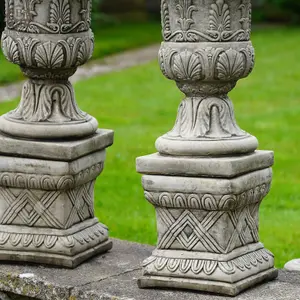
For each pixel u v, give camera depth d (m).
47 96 7.23
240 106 18.39
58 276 7.02
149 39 28.45
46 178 7.10
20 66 7.29
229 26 6.34
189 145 6.40
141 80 21.33
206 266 6.44
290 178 12.80
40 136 7.11
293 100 18.95
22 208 7.28
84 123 7.25
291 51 25.19
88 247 7.38
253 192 6.54
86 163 7.23
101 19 30.47
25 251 7.25
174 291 6.52
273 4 33.09
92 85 20.66
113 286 6.75
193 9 6.30
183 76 6.41
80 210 7.43
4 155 7.20
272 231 10.24
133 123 16.69
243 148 6.45
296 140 15.18
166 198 6.46
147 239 9.76
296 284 6.71
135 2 34.06
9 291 7.07
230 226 6.46
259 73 22.05
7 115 7.33
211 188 6.32
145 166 6.48
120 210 11.10
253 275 6.59
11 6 7.10
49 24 7.03
